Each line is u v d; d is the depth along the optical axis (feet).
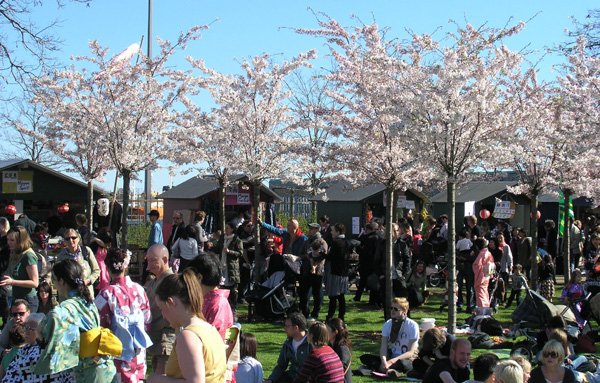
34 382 19.45
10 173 71.72
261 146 54.29
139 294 20.01
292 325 25.73
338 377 21.77
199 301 13.41
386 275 43.24
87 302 18.71
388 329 31.35
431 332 28.94
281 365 26.02
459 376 24.04
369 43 43.78
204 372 12.66
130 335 19.43
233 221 57.82
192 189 80.48
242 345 24.64
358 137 45.19
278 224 83.30
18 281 30.32
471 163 38.22
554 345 23.32
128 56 54.65
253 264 52.85
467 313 49.60
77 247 32.81
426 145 37.55
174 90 56.03
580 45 54.13
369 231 51.49
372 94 42.04
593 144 49.80
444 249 60.90
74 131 55.88
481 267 44.75
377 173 45.01
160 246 20.81
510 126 37.86
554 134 47.21
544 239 68.59
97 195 77.05
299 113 55.36
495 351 35.17
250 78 56.18
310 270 43.93
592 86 51.62
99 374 18.43
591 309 38.99
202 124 57.31
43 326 17.92
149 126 54.39
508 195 88.89
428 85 37.06
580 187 53.98
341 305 43.98
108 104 52.95
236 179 63.31
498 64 38.24
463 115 36.55
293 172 55.88
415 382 29.12
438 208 93.97
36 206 78.02
